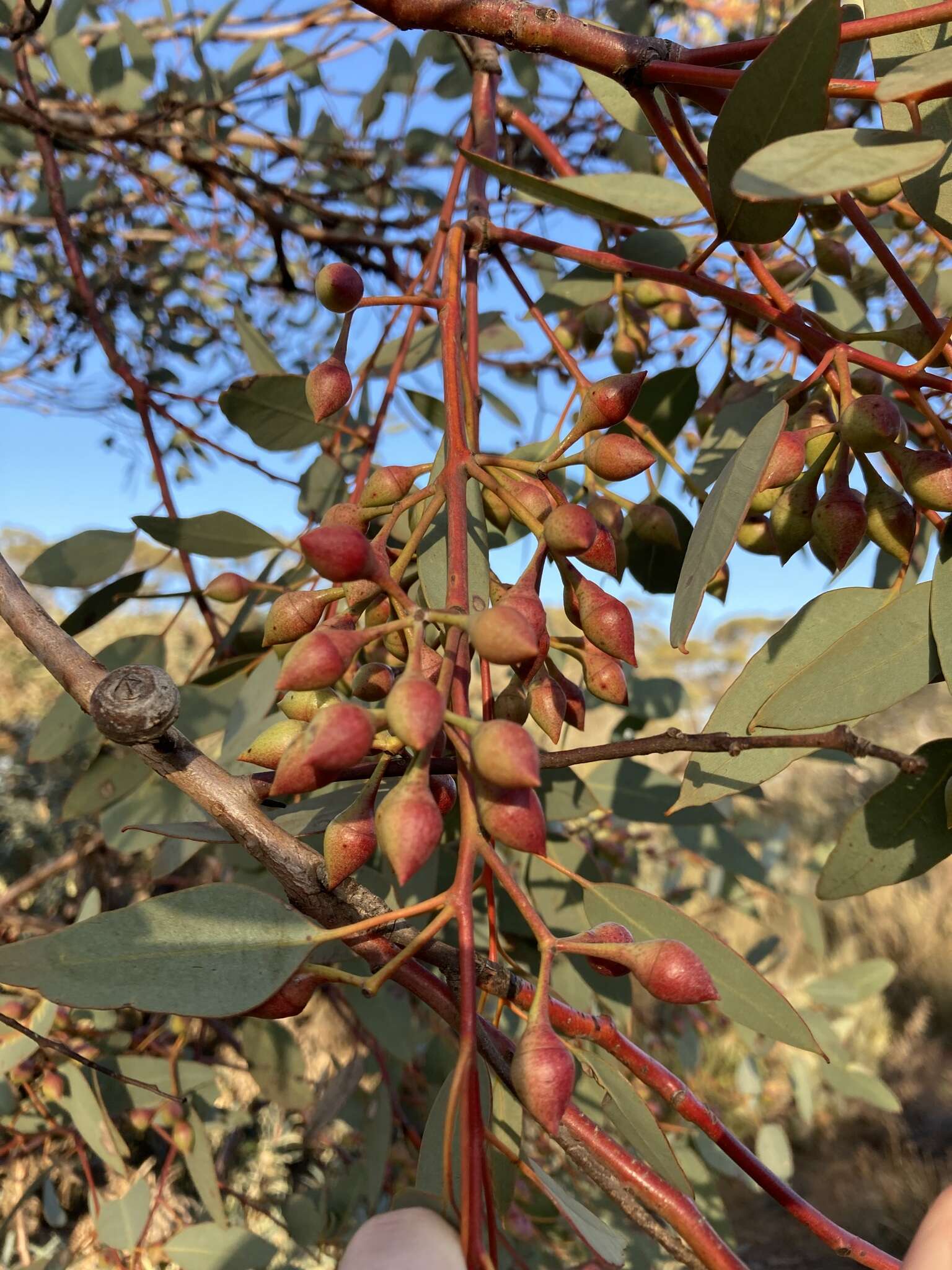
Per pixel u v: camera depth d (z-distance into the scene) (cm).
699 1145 67
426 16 21
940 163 21
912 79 16
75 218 80
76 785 38
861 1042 139
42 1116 56
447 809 18
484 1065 18
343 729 14
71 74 61
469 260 29
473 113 35
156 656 41
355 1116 61
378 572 16
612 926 16
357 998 43
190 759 18
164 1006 15
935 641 21
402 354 36
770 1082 126
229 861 42
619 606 20
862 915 159
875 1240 113
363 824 17
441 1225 13
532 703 20
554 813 40
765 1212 121
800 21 18
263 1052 53
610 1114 22
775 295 25
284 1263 77
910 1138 126
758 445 18
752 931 126
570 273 41
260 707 34
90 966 15
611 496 29
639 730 54
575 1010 19
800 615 23
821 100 19
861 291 49
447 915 15
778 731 22
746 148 20
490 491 25
